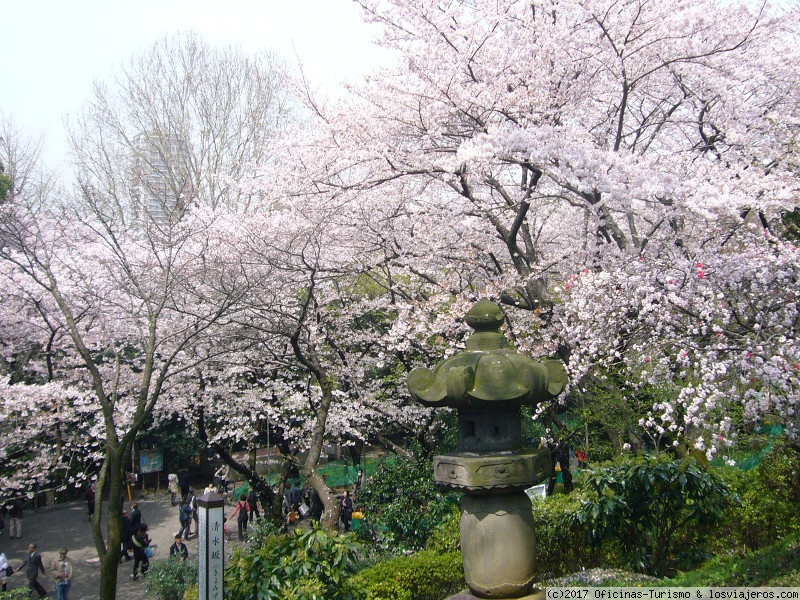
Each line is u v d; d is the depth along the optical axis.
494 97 9.17
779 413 6.04
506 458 4.04
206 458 22.70
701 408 6.71
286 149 10.63
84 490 21.08
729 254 7.99
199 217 11.71
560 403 10.16
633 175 8.07
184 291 11.04
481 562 4.09
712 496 6.82
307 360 10.36
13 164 15.17
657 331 7.16
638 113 11.70
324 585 5.73
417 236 10.62
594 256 10.03
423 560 7.41
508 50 9.28
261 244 10.90
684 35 9.15
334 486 17.78
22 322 12.28
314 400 12.92
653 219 9.20
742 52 9.52
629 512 7.07
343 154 9.91
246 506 16.02
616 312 8.23
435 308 10.52
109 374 12.88
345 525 13.48
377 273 12.40
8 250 10.53
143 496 21.45
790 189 7.82
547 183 11.13
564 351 9.70
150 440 21.62
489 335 4.42
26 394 10.90
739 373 6.27
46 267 8.45
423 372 4.35
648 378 7.27
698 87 9.99
